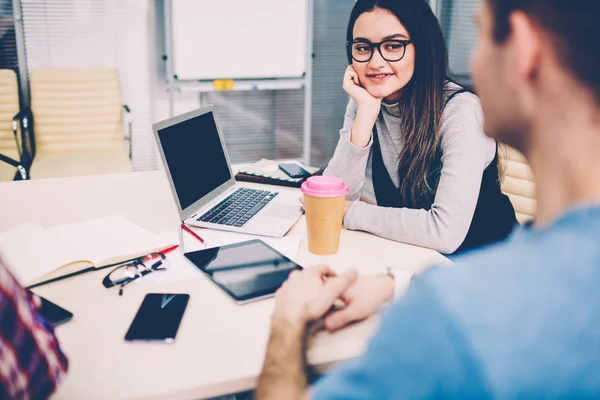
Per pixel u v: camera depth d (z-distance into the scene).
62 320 0.94
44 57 3.51
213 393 0.80
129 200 1.55
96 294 1.04
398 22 1.44
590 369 0.29
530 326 0.30
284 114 4.22
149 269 1.12
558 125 0.35
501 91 0.38
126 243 1.21
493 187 1.56
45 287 1.06
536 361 0.30
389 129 1.63
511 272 0.32
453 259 1.40
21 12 3.40
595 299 0.30
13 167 2.93
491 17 0.38
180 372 0.82
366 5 1.49
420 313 0.32
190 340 0.90
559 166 0.35
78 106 3.24
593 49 0.32
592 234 0.31
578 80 0.33
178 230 1.34
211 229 1.36
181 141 1.41
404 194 1.58
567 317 0.30
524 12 0.35
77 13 3.50
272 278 1.09
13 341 0.61
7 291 0.62
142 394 0.77
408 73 1.48
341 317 0.91
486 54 0.39
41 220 1.39
